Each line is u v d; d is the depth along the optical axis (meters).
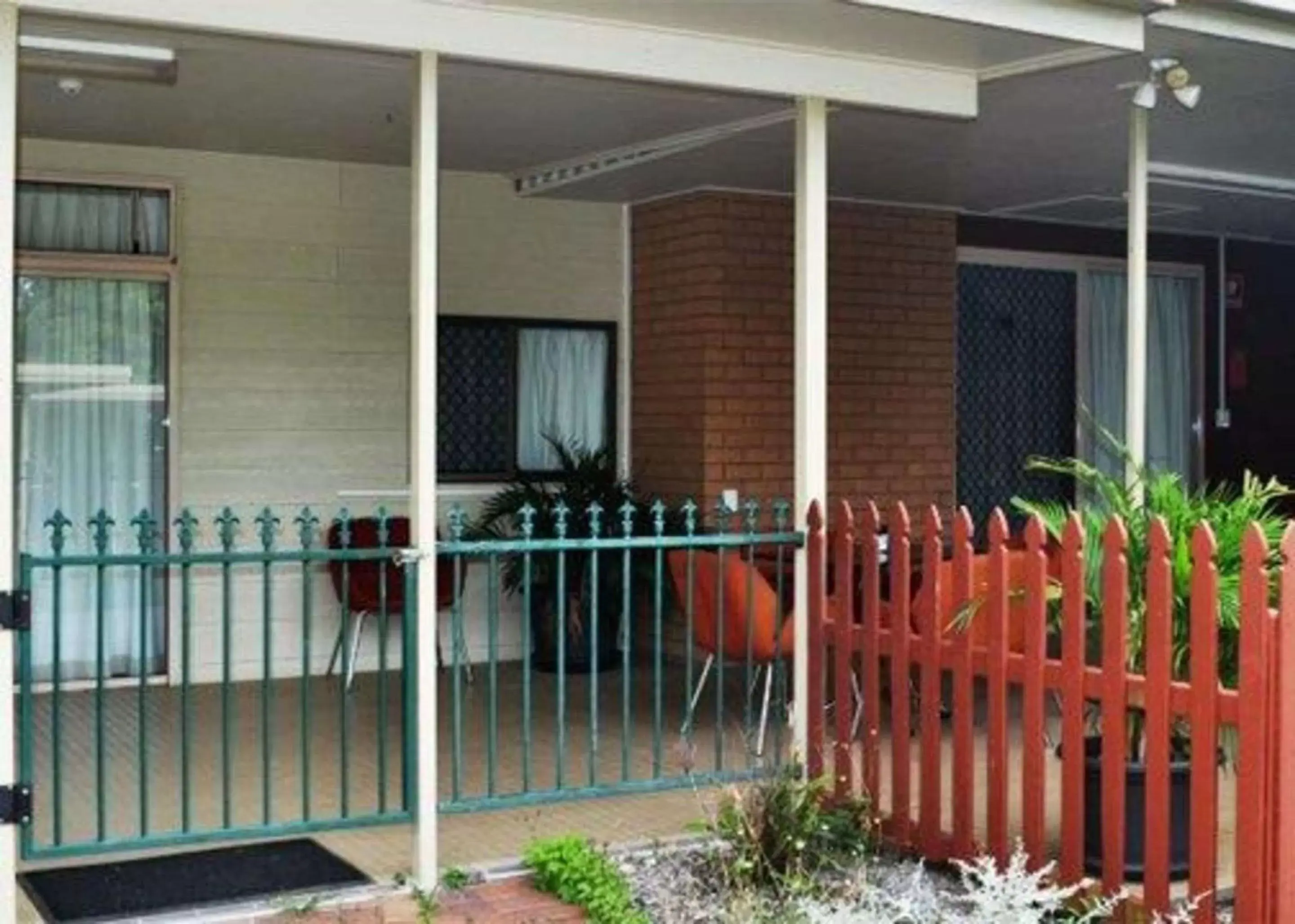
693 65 5.25
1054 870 4.54
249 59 5.68
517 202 8.77
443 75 5.74
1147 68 5.72
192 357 7.97
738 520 8.29
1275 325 10.85
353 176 8.32
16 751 4.54
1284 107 6.55
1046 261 9.88
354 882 4.73
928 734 5.02
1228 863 4.86
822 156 5.54
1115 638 4.38
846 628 5.37
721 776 5.34
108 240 7.82
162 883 4.68
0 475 4.23
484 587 8.76
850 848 5.04
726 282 8.56
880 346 9.09
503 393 8.82
